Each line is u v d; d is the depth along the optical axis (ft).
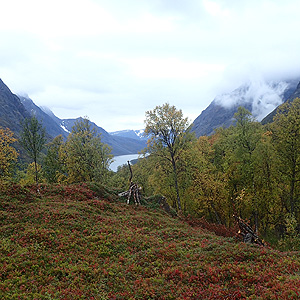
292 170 100.83
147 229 71.67
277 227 133.90
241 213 131.13
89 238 58.59
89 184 104.27
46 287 38.65
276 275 39.14
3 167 134.21
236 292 35.19
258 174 111.45
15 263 44.27
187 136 122.83
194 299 35.65
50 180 158.92
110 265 47.67
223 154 159.53
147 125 121.60
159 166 132.46
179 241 63.00
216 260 47.85
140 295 37.73
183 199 135.64
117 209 87.20
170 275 43.29
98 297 36.88
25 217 65.10
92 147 153.28
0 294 35.42
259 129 127.95
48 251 50.24
